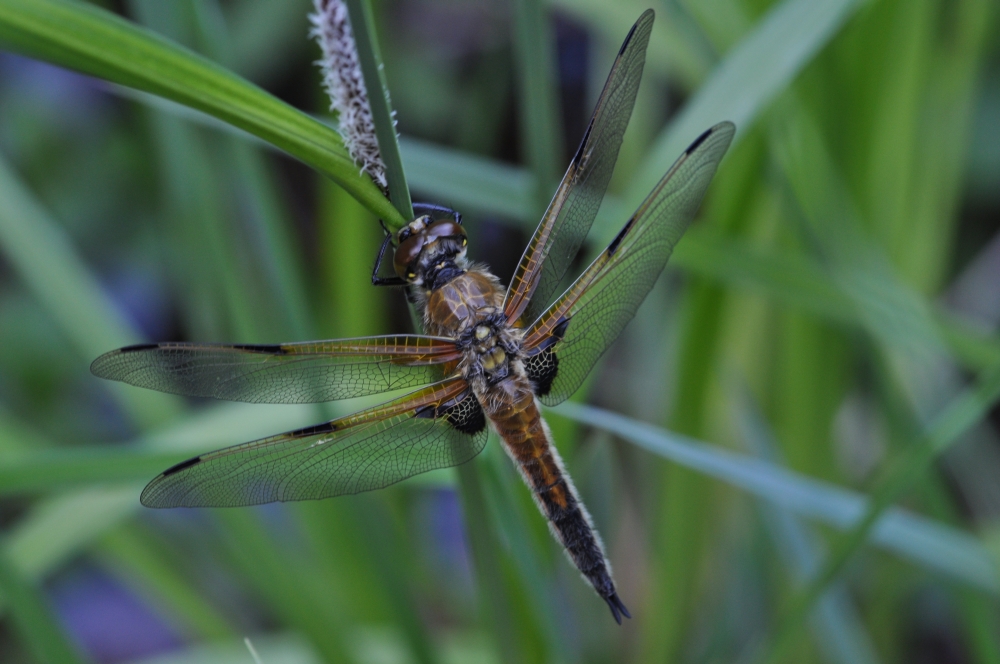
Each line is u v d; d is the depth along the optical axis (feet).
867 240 1.69
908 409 1.71
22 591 1.61
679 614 1.75
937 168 1.77
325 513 1.76
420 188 1.67
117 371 1.54
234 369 1.55
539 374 1.59
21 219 1.74
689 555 1.74
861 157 1.73
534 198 1.64
